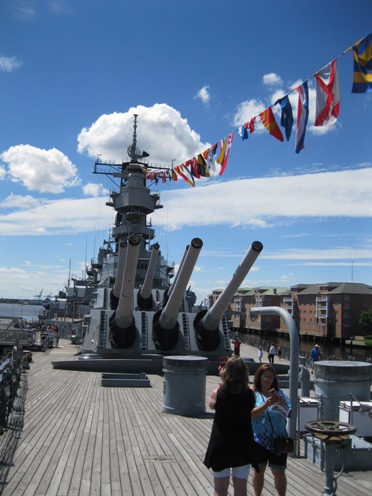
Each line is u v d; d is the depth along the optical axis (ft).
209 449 11.94
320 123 19.15
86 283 102.94
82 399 31.73
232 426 11.79
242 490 11.75
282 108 22.24
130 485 15.96
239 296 292.20
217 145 30.68
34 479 16.26
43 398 31.68
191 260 43.14
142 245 78.33
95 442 21.09
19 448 19.85
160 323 50.06
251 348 87.20
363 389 22.94
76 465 17.87
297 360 19.34
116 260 75.77
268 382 13.87
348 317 210.38
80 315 98.12
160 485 16.01
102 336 50.65
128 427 24.17
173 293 46.88
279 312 20.29
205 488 15.79
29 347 71.82
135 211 80.12
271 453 13.65
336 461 17.78
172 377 27.94
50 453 19.27
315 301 226.99
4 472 16.79
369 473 17.51
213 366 48.39
